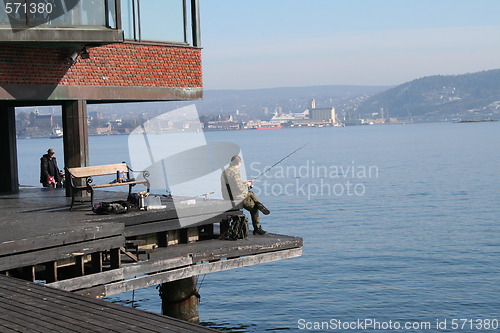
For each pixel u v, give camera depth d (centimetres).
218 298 2522
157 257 1286
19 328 707
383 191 6569
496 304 2408
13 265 1066
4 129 2111
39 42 1565
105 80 1752
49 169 2302
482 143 16888
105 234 1200
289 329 2125
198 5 1927
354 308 2369
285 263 3138
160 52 1855
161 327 696
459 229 4125
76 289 1142
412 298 2503
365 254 3344
